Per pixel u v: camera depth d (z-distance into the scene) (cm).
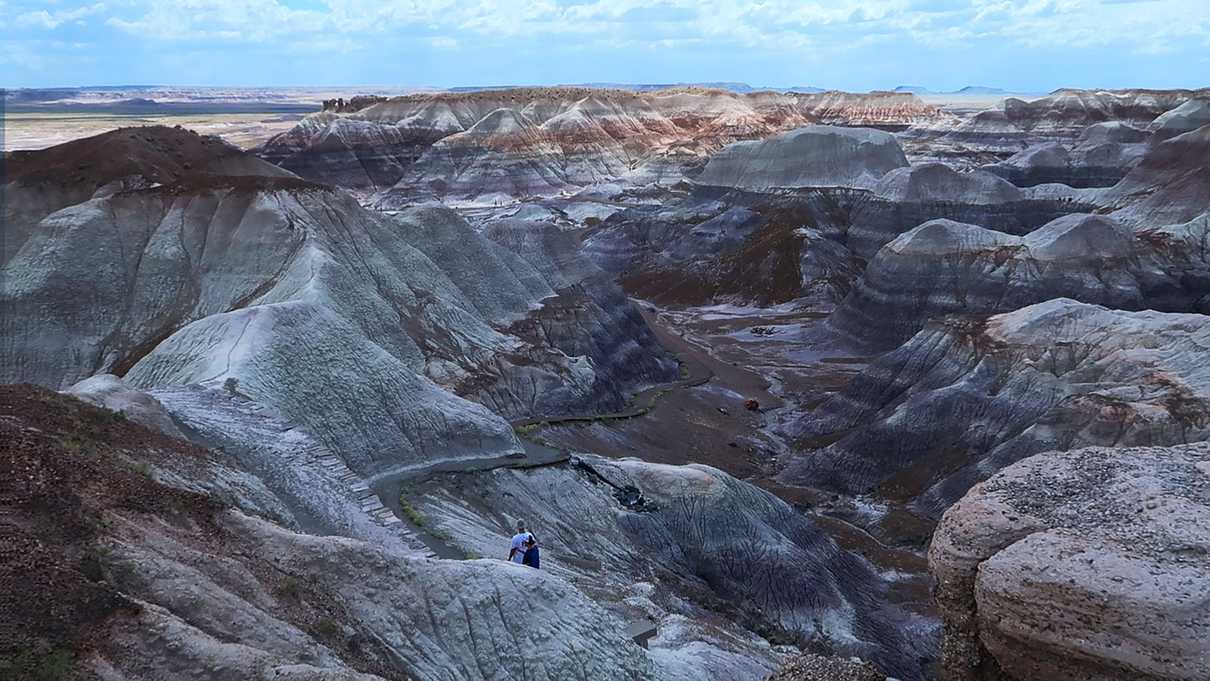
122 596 1470
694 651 2702
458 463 4047
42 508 1627
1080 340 6041
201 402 3316
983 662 1697
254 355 3812
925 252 9400
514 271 7850
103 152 6662
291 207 6072
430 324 6169
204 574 1706
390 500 3538
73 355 5278
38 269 5494
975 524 1709
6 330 5275
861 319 9362
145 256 5756
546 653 2058
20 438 1870
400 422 4094
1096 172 15588
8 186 6184
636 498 4231
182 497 1962
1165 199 10969
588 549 3766
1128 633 1485
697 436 6419
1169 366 5500
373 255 6278
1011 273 9012
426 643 1948
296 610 1766
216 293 5628
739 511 4231
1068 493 1750
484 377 5894
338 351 4216
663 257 12738
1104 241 9138
